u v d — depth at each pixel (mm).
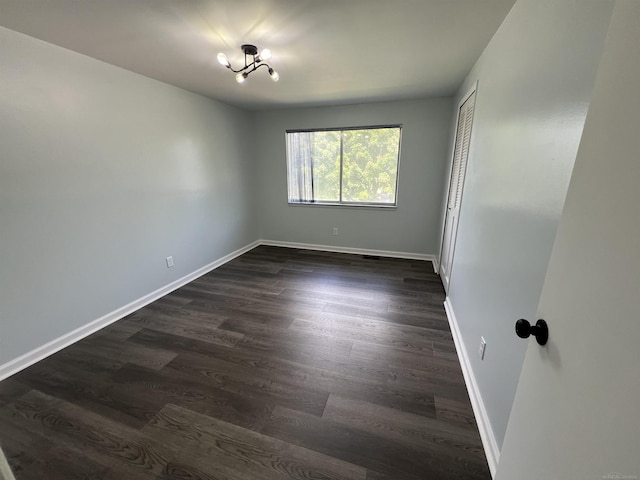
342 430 1431
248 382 1757
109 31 1702
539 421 689
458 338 2084
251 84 2848
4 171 1723
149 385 1731
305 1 1402
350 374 1819
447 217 3170
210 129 3492
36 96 1832
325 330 2312
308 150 4234
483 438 1361
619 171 486
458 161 2725
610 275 493
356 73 2496
